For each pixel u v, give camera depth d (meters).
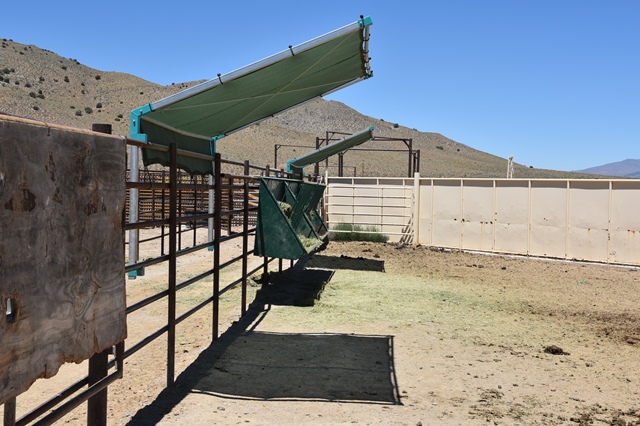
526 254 21.08
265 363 7.48
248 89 8.09
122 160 4.09
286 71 8.03
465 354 8.31
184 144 9.08
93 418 4.38
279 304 11.30
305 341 8.67
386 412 5.91
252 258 17.53
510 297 13.24
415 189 23.39
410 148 33.03
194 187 7.17
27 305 3.03
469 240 22.30
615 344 9.29
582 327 10.46
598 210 19.67
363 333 9.31
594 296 13.92
